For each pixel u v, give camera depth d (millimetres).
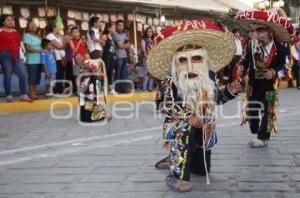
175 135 4480
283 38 5969
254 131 6398
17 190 4637
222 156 5770
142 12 15461
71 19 13438
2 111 10219
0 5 11977
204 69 4445
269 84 6113
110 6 14430
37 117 9672
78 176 5070
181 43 4391
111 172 5188
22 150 6441
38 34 12352
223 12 17062
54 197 4391
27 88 11633
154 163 5523
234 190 4445
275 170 5102
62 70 11695
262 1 6289
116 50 12664
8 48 10234
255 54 5996
